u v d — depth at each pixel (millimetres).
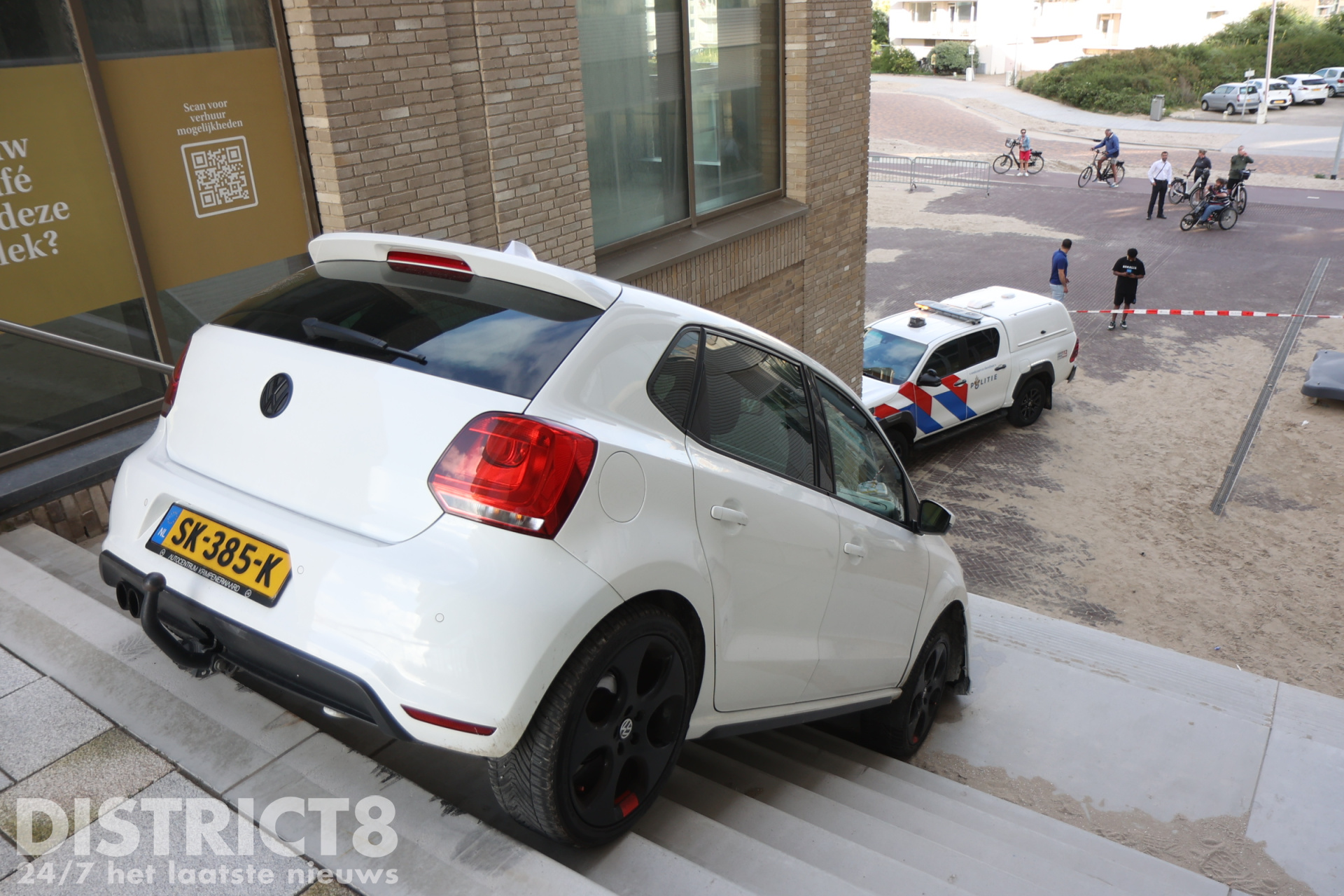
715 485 2701
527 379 2314
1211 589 9828
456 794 2848
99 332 5242
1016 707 5840
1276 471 12648
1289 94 52281
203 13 5406
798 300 10500
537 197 6852
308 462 2357
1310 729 5871
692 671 2652
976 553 10617
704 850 2811
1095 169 33188
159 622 2391
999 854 3605
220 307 5785
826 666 3479
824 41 9711
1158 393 15547
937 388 12602
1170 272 22547
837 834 3350
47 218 4953
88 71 4973
